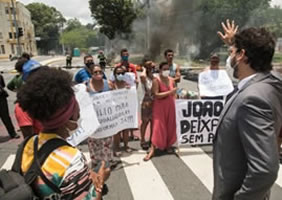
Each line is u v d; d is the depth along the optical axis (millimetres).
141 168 4102
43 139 1157
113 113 3975
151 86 4602
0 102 5434
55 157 1098
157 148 4887
